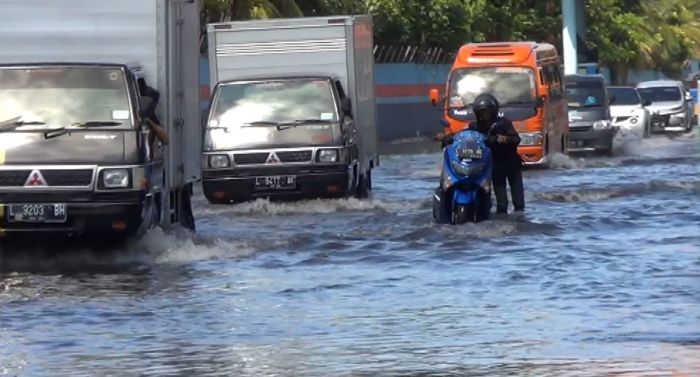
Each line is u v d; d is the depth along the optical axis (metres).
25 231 28.36
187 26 33.88
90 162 28.34
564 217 36.25
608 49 135.38
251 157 41.78
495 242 31.11
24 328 21.34
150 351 19.41
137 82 30.09
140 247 30.14
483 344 19.53
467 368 17.92
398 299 23.64
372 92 49.31
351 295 24.14
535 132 57.53
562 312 22.03
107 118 28.84
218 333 20.73
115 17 31.12
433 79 102.00
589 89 70.06
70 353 19.33
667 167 59.22
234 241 31.97
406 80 97.69
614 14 142.25
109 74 29.41
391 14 94.94
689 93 105.75
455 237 31.89
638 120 82.94
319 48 45.41
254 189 41.78
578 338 19.83
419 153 78.12
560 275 25.97
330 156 41.56
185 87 33.56
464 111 57.59
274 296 24.11
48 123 28.72
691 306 22.30
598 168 58.97
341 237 32.62
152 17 31.17
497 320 21.47
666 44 157.88
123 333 20.84
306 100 42.44
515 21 114.31
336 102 42.38
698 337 19.72
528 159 57.62
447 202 33.69
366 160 46.59
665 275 25.69
